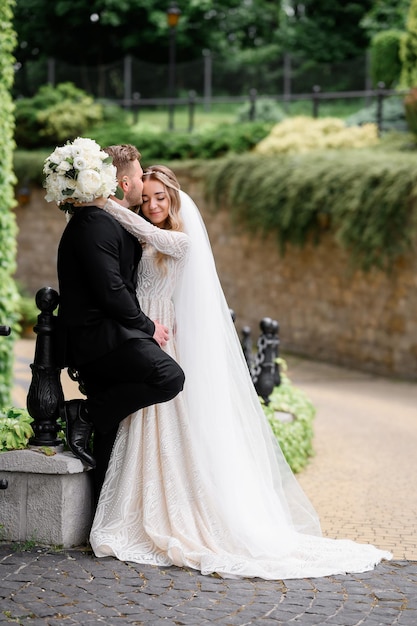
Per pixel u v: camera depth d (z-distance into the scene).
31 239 21.89
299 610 3.84
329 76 24.84
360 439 8.70
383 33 21.05
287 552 4.49
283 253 16.19
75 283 4.43
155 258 4.65
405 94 18.05
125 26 29.95
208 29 30.56
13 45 7.55
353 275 15.15
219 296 4.86
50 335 4.61
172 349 4.70
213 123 22.84
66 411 4.62
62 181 4.34
